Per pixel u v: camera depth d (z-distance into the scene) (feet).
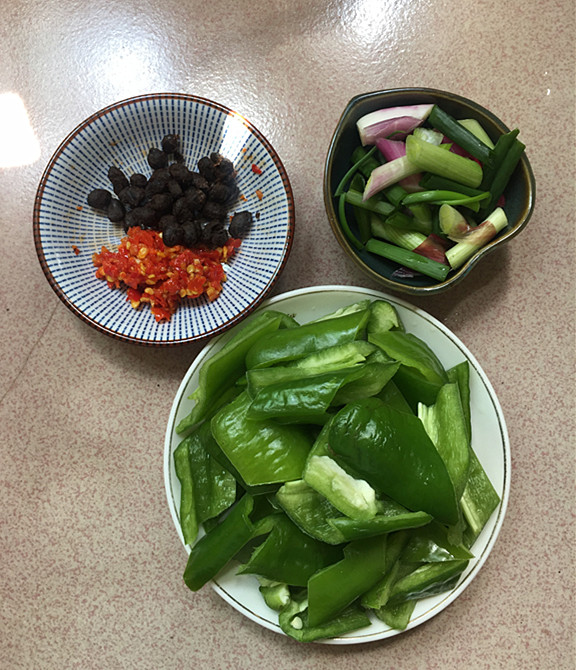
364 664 1.19
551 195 1.22
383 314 1.08
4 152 1.26
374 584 0.98
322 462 0.93
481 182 1.06
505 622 1.19
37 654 1.22
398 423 0.93
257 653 1.20
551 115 1.23
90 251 1.20
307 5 1.25
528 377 1.21
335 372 0.93
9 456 1.23
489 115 1.05
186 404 1.10
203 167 1.15
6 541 1.23
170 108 1.16
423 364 1.01
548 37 1.24
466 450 0.98
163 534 1.22
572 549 1.20
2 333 1.24
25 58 1.26
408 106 1.07
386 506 0.97
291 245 1.12
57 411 1.23
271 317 1.07
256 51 1.25
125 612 1.21
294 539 0.99
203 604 1.21
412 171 1.05
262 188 1.17
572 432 1.21
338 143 1.06
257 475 0.96
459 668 1.19
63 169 1.16
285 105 1.24
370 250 1.12
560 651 1.19
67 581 1.22
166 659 1.20
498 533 1.16
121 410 1.23
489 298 1.22
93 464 1.23
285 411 0.92
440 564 1.04
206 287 1.16
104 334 1.14
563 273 1.22
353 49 1.24
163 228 1.14
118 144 1.19
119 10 1.26
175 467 1.10
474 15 1.24
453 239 1.07
